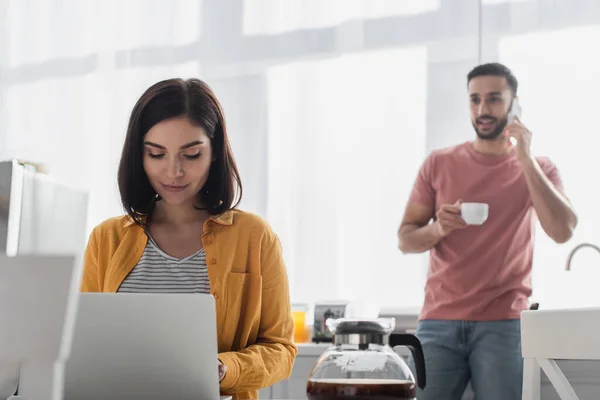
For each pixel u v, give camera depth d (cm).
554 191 260
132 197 170
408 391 108
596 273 276
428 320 263
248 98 320
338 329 112
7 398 84
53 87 342
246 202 314
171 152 163
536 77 290
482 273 259
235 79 322
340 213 304
